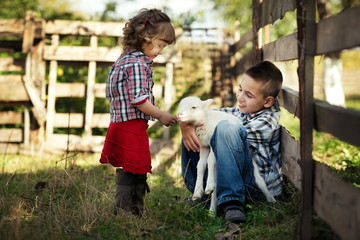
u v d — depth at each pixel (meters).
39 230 2.39
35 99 6.25
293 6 2.53
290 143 2.67
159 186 3.81
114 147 2.74
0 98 6.21
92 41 6.62
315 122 2.08
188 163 2.93
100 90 6.51
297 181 2.46
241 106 2.99
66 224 2.62
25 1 9.68
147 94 2.69
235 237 2.38
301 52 2.08
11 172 4.35
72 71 8.29
